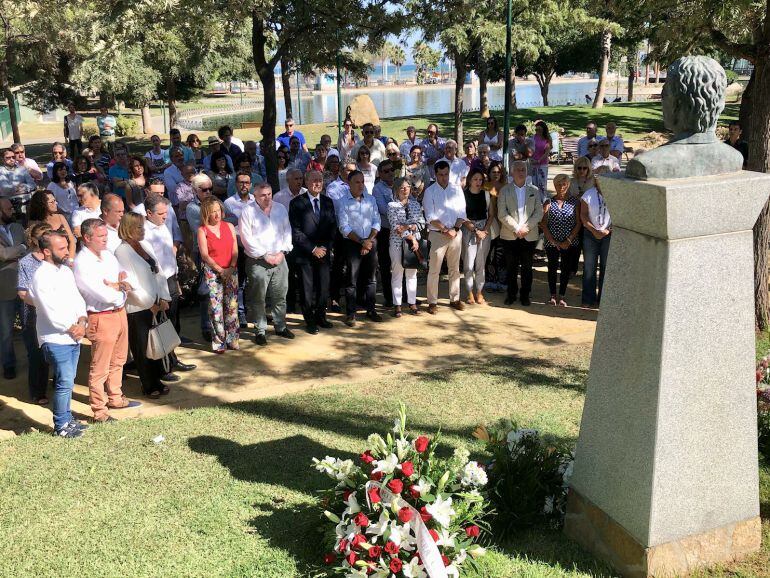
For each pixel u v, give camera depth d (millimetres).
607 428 4168
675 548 4012
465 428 6039
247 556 4328
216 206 7883
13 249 7289
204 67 34594
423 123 31328
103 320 6250
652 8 9898
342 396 6805
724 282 3852
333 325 9211
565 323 9109
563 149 24516
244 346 8461
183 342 8617
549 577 4105
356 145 14016
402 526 3951
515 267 9812
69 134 23656
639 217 3799
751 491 4156
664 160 3799
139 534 4562
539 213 9578
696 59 3861
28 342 6754
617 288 4055
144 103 36188
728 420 3996
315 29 12344
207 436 5988
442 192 9273
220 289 8070
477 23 20375
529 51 22047
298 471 5363
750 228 3861
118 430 6133
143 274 6656
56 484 5199
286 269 8523
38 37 19297
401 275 9391
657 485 3891
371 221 9055
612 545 4203
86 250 6211
